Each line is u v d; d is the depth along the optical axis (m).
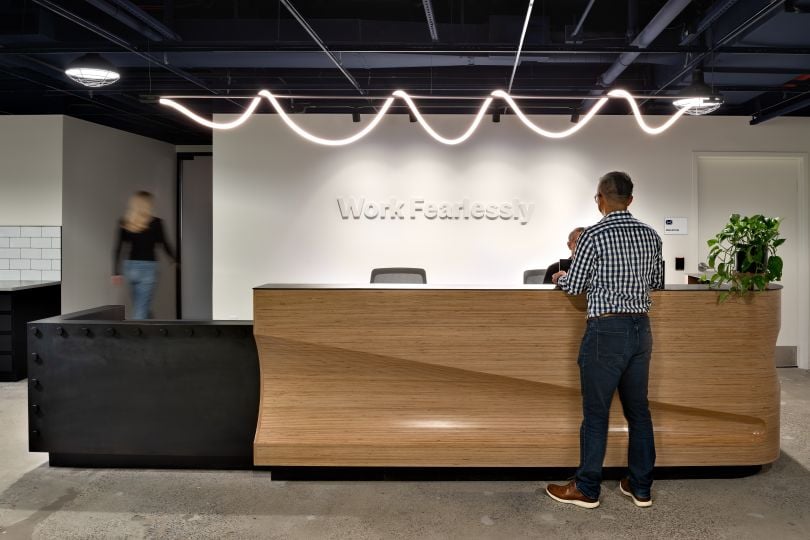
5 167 6.96
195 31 5.09
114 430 3.61
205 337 3.57
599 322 2.95
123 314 4.44
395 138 6.68
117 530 2.87
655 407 3.52
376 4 5.56
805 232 6.71
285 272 6.75
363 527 2.91
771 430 3.51
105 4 4.16
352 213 6.73
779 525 2.91
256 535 2.83
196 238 9.80
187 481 3.46
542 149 6.65
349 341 3.42
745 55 4.88
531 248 6.70
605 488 3.36
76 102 7.64
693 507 3.11
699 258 6.79
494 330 3.42
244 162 6.73
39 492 3.30
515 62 5.02
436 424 3.48
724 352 3.46
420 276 5.42
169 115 7.77
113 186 7.94
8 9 4.97
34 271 6.96
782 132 6.64
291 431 3.46
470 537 2.81
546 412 3.51
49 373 3.62
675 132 6.62
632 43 4.72
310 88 6.52
